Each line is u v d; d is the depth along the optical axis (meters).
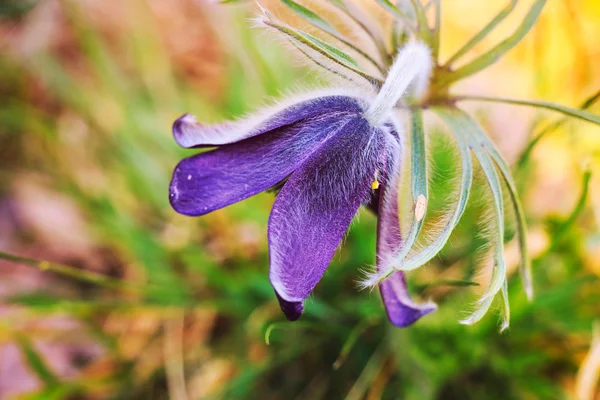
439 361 0.21
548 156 0.25
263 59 0.24
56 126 0.29
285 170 0.16
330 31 0.16
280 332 0.23
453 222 0.16
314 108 0.16
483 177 0.17
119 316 0.25
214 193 0.16
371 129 0.16
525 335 0.21
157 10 0.31
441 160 0.22
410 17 0.17
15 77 0.30
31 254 0.27
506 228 0.18
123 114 0.26
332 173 0.16
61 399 0.23
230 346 0.24
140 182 0.25
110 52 0.31
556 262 0.22
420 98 0.17
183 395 0.23
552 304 0.21
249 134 0.16
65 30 0.31
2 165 0.29
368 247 0.22
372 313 0.21
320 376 0.23
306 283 0.16
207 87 0.30
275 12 0.17
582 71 0.26
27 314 0.23
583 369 0.21
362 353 0.22
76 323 0.25
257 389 0.23
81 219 0.27
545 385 0.21
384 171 0.16
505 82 0.27
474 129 0.17
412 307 0.17
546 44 0.24
